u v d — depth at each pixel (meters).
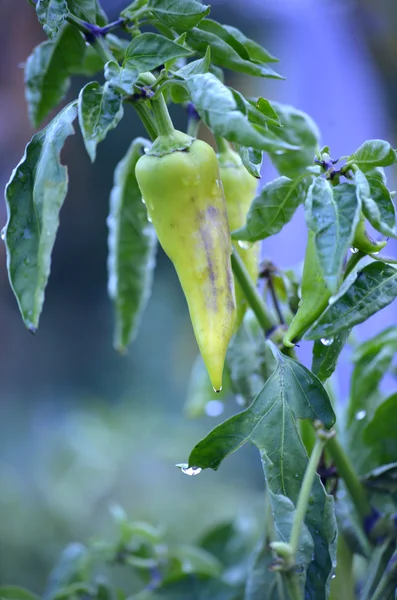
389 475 0.82
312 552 0.75
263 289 0.86
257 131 0.70
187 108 0.83
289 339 0.76
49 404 4.01
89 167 4.31
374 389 0.87
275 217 0.76
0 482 2.60
